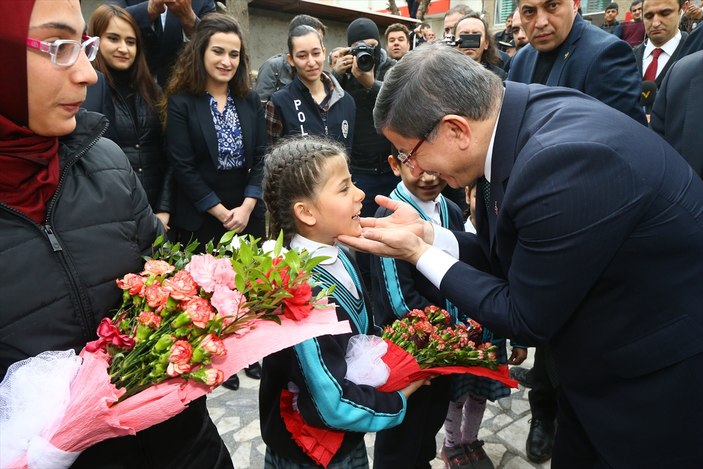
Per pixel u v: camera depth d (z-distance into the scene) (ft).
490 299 3.93
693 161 6.14
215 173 8.67
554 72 7.43
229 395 8.38
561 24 7.07
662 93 6.70
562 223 3.30
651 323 3.58
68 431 2.50
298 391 4.07
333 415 3.77
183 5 9.20
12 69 2.58
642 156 3.39
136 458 3.33
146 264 3.19
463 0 33.50
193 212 8.73
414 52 3.95
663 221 3.37
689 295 3.50
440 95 3.73
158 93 8.57
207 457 3.70
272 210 4.57
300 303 3.24
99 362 2.79
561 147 3.31
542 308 3.51
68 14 2.66
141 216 3.62
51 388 2.57
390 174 11.60
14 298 2.82
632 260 3.47
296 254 3.24
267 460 4.71
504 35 23.68
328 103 10.21
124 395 2.73
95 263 3.11
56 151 3.01
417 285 5.77
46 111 2.76
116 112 8.04
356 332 4.45
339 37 19.49
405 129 3.92
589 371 3.90
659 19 11.91
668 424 3.64
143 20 9.07
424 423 5.29
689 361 3.54
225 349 2.87
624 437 3.80
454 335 4.98
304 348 3.74
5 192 2.83
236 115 8.83
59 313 2.97
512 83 4.12
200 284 3.02
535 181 3.38
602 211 3.26
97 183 3.25
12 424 2.48
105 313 3.18
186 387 2.84
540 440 6.92
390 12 24.50
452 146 3.89
